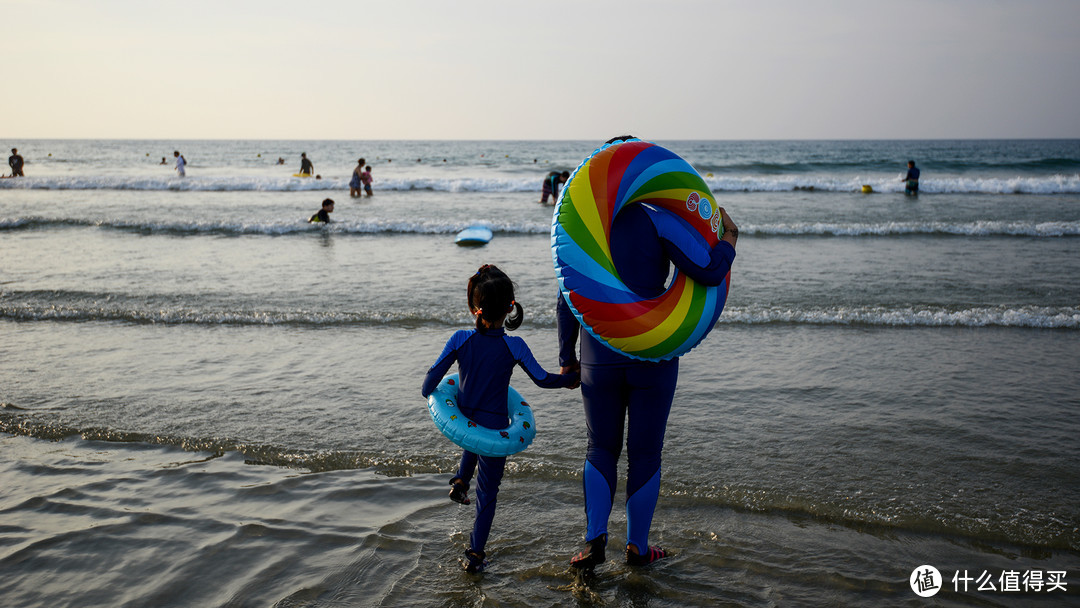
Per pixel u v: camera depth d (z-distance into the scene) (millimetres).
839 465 3955
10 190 23078
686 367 5816
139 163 54312
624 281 2914
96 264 10336
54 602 2750
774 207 17953
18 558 3057
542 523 3406
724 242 3002
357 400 5070
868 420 4633
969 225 13258
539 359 6000
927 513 3400
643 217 2957
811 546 3156
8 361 5984
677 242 2883
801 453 4121
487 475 3002
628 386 3006
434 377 3080
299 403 5012
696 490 3664
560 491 3721
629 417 3041
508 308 3066
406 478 3879
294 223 14172
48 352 6254
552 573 2973
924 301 7922
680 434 4422
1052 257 10633
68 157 68438
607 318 2785
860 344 6473
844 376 5555
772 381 5441
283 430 4516
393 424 4621
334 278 9406
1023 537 3189
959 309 7492
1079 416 4652
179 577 2922
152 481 3836
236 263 10516
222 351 6309
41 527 3332
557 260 2895
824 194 22109
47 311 7520
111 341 6625
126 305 7832
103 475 3906
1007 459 4004
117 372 5699
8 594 2797
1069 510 3418
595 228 2842
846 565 2998
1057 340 6543
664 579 2914
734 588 2844
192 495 3674
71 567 2994
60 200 19594
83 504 3568
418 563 3047
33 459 4113
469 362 3088
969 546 3148
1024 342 6484
